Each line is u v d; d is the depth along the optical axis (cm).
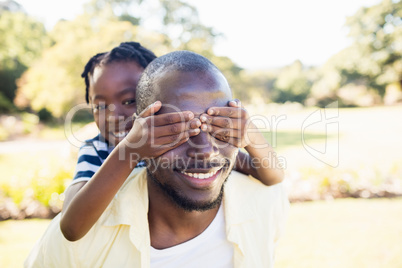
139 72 191
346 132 1697
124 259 123
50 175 641
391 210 590
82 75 211
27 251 457
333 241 475
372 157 1061
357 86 4050
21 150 1526
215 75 115
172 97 110
